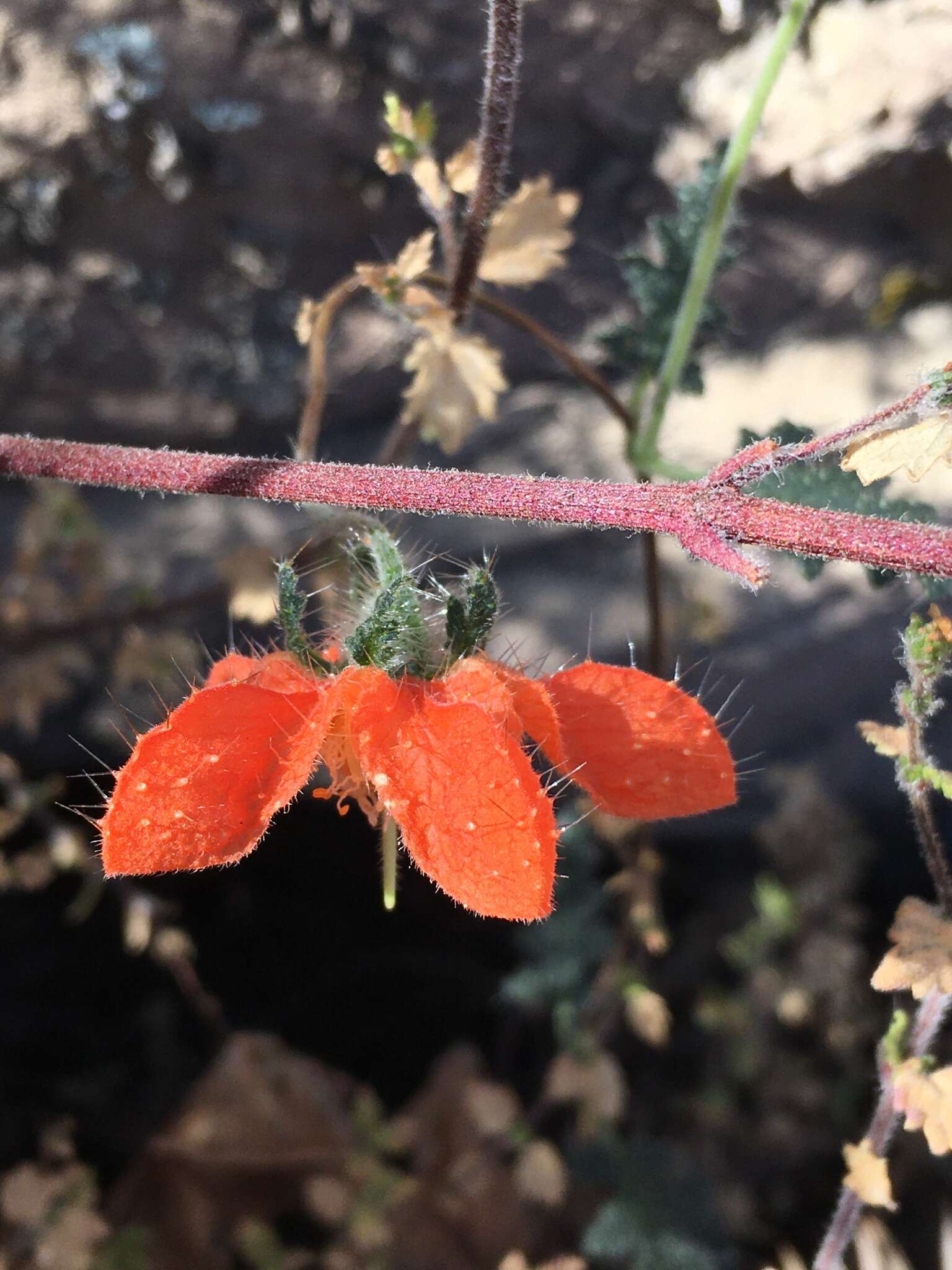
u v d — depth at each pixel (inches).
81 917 7.4
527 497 3.3
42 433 7.0
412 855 2.7
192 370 6.9
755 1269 6.7
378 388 7.1
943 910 3.5
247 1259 6.6
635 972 6.3
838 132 6.3
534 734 3.1
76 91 6.0
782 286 7.0
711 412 7.1
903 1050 3.7
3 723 6.9
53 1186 6.2
